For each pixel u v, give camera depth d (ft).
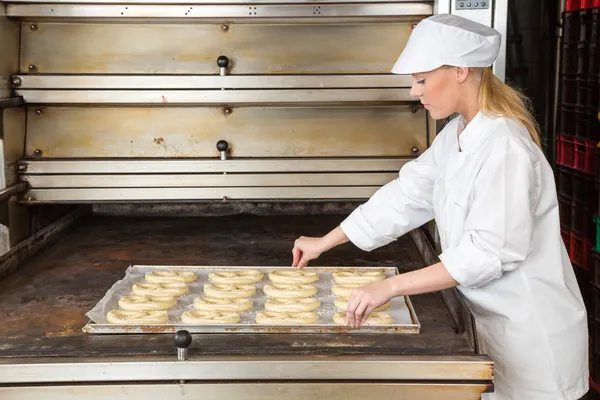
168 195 9.42
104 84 9.19
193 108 9.77
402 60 6.07
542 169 6.23
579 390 6.66
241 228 10.47
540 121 15.07
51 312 6.92
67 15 9.00
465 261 5.81
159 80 9.20
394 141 9.82
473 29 5.96
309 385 5.65
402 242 9.74
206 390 5.66
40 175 9.25
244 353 5.84
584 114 12.32
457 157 6.27
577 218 12.66
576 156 12.50
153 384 5.65
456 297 6.66
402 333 6.28
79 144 9.64
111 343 6.06
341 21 9.55
